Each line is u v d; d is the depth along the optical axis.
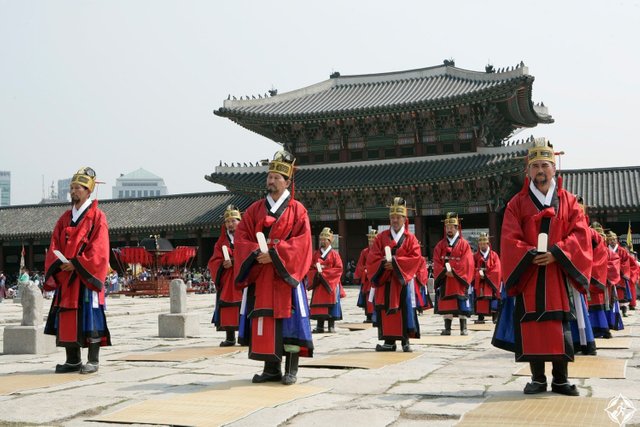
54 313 11.38
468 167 56.00
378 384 10.12
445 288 19.16
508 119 63.88
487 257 23.20
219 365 12.50
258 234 9.56
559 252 8.55
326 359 13.05
